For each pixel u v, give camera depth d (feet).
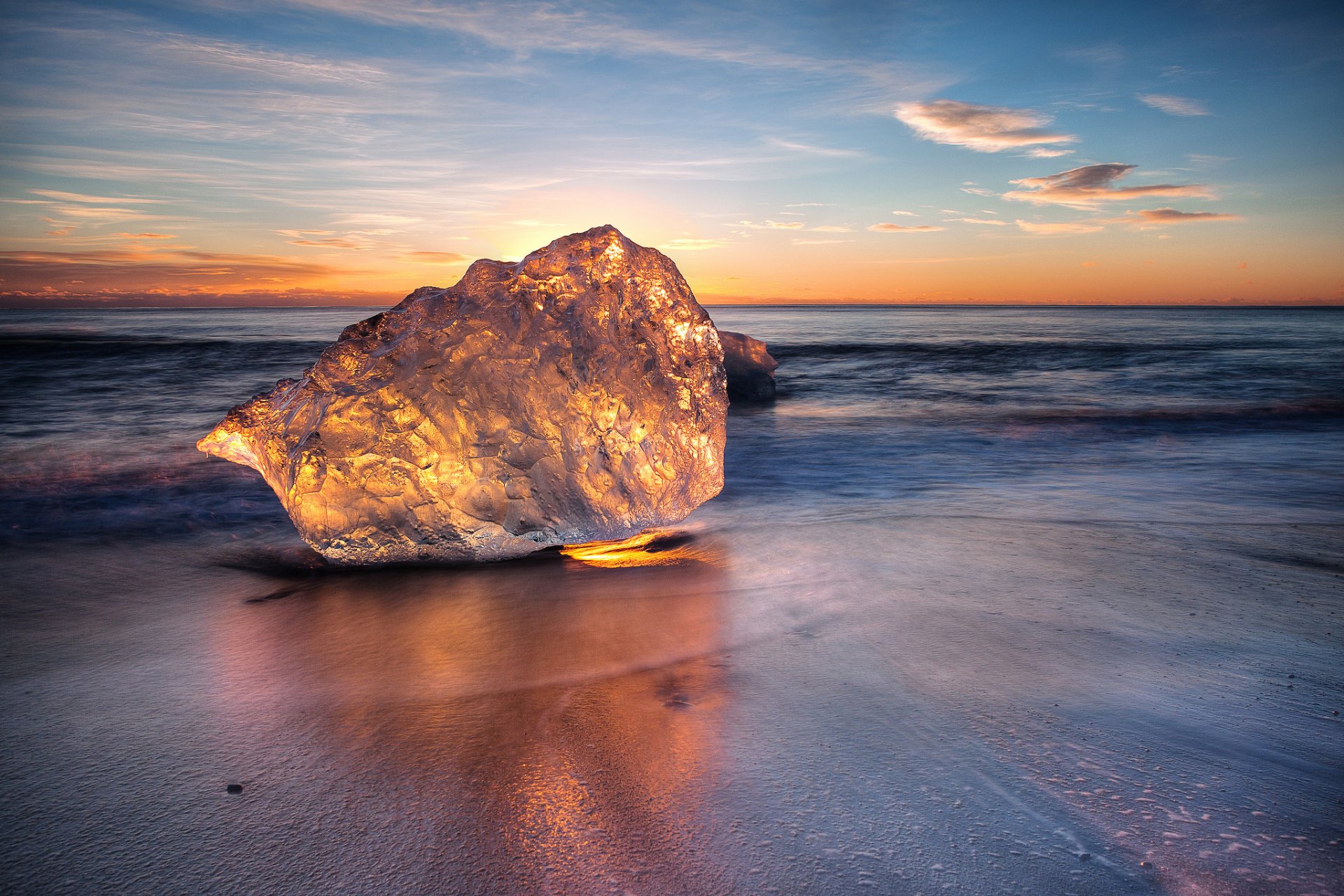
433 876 5.19
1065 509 17.21
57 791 6.29
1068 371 60.13
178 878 5.22
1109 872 5.14
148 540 15.58
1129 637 9.43
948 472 22.54
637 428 13.62
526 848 5.48
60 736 7.22
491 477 12.92
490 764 6.64
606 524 13.53
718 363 14.96
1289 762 6.52
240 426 13.84
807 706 7.66
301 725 7.41
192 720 7.55
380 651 9.37
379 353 13.29
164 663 9.05
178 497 19.92
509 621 10.40
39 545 15.10
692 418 14.33
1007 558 13.14
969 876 5.11
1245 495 18.65
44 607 11.23
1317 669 8.44
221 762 6.73
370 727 7.35
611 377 13.39
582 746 6.91
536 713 7.59
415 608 11.04
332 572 13.03
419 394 12.71
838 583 11.80
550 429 13.04
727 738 7.02
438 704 7.84
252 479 22.24
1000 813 5.81
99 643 9.71
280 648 9.52
